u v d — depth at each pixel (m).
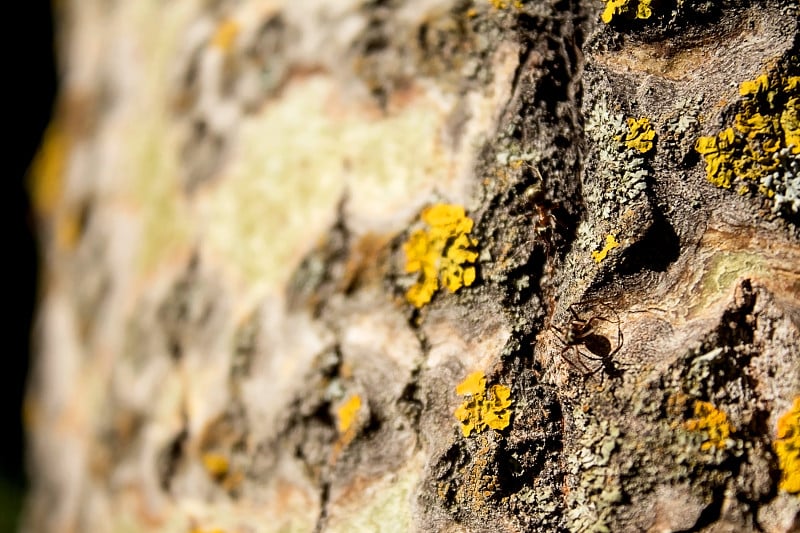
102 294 0.36
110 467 0.34
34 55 0.44
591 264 0.30
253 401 0.32
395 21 0.32
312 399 0.31
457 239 0.31
